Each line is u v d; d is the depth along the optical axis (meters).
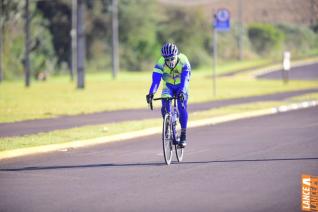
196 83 106.19
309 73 136.75
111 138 38.22
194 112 54.44
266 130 42.56
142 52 186.62
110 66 179.00
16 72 159.62
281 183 23.80
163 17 195.25
